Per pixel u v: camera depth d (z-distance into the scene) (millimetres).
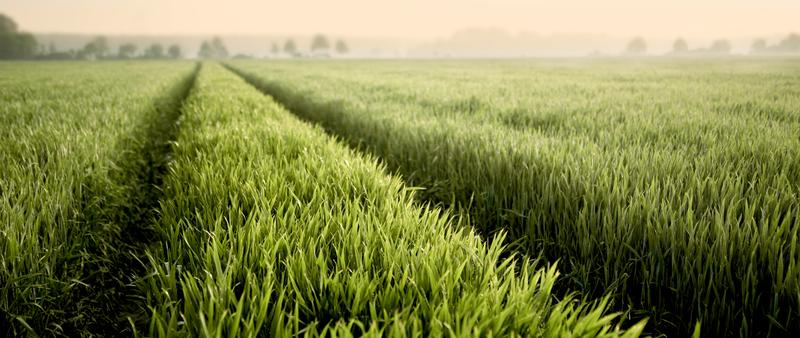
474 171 4254
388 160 5758
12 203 2836
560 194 3217
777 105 7988
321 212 2463
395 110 7875
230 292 1614
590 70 33125
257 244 2000
